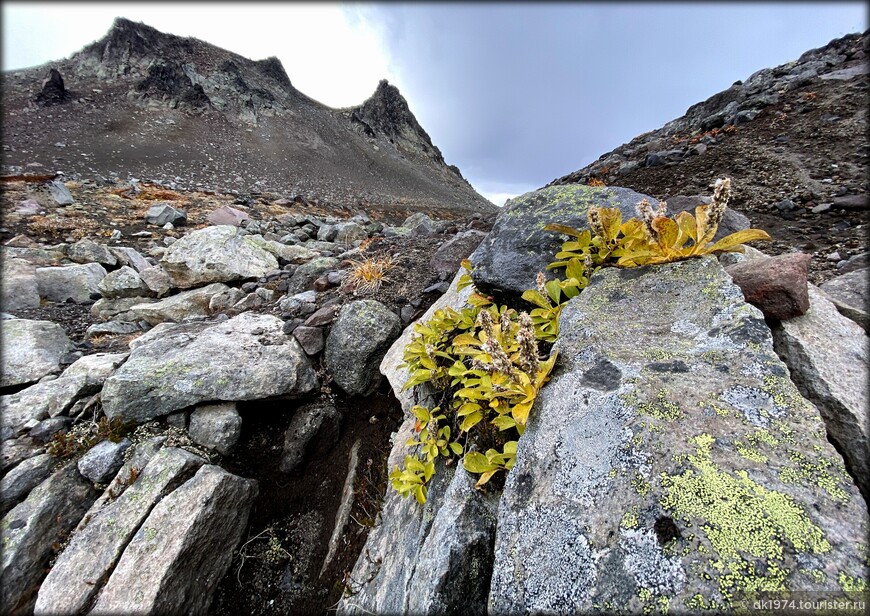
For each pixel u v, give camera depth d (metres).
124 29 58.34
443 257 5.59
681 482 1.33
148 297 6.80
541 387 2.04
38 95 41.62
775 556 1.12
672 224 2.18
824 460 1.30
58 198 12.89
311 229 11.48
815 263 3.27
